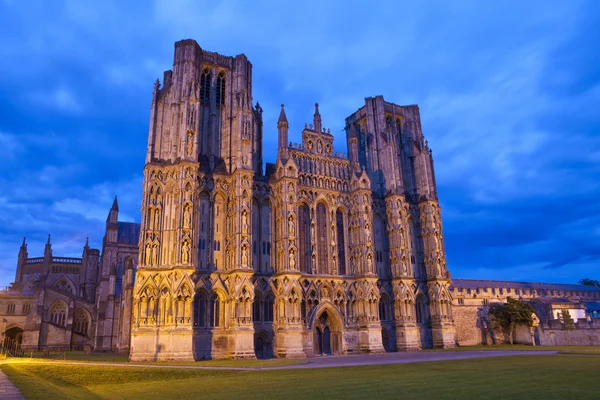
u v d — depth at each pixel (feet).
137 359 191.21
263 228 240.53
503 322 293.23
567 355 180.24
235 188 228.43
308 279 242.78
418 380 105.50
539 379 103.24
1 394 85.05
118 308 341.62
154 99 234.79
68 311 355.56
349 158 284.41
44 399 80.43
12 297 370.12
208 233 224.12
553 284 400.26
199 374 131.85
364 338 243.19
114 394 90.94
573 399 74.79
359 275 253.85
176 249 205.98
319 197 259.39
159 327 198.29
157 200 217.15
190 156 219.61
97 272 427.74
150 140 226.17
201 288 212.43
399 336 256.93
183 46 242.37
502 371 122.62
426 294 280.92
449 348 258.98
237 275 213.87
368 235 258.98
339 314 244.42
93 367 147.33
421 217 295.07
